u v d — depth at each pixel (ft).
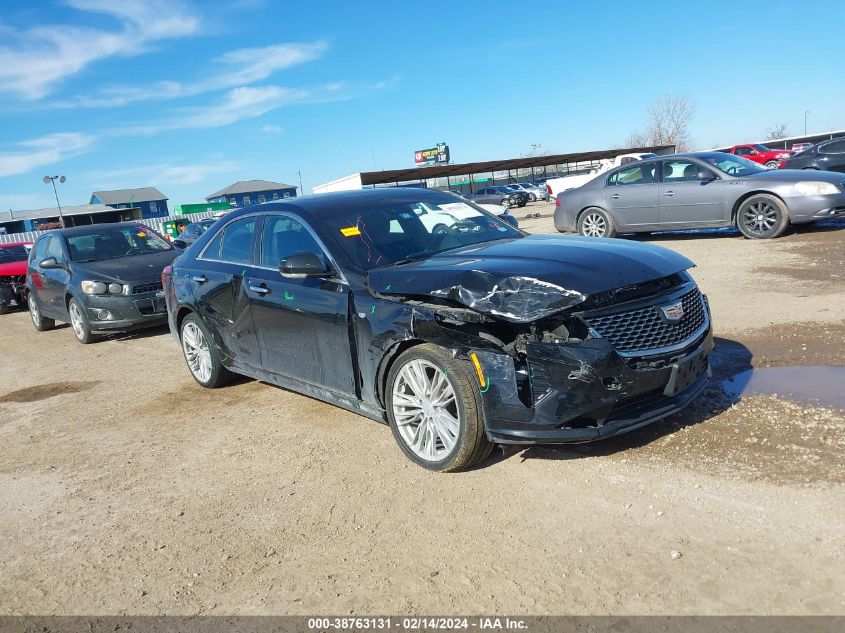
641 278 11.53
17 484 14.29
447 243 15.06
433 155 302.04
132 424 17.58
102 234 34.14
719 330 19.53
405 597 8.82
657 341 11.43
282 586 9.42
